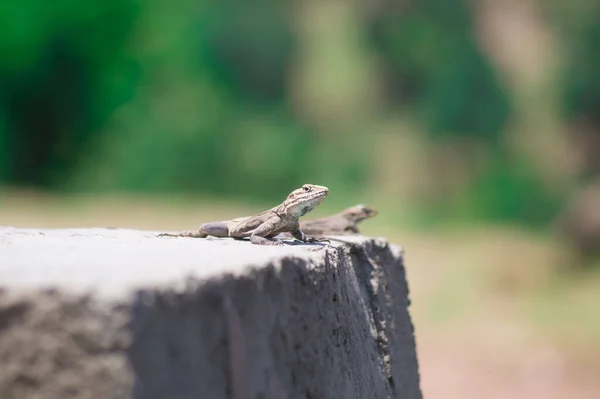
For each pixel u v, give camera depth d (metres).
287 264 3.99
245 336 3.39
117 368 2.67
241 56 40.22
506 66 40.00
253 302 3.52
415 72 40.53
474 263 22.78
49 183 36.38
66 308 2.75
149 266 3.48
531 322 17.58
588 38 38.97
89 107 37.53
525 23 41.16
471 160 37.72
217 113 38.53
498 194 36.47
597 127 38.19
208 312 3.15
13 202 28.69
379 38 41.09
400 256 7.00
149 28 38.72
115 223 22.81
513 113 38.91
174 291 2.96
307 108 40.31
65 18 36.16
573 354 15.34
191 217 25.89
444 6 40.31
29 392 2.74
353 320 5.03
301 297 4.09
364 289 5.79
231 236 5.85
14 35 35.06
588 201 25.52
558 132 38.44
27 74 35.84
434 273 21.70
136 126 37.38
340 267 5.02
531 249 24.78
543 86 39.47
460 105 38.75
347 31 41.50
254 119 39.47
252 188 37.88
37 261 3.72
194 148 37.50
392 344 6.02
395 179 37.31
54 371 2.73
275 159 38.16
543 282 21.64
